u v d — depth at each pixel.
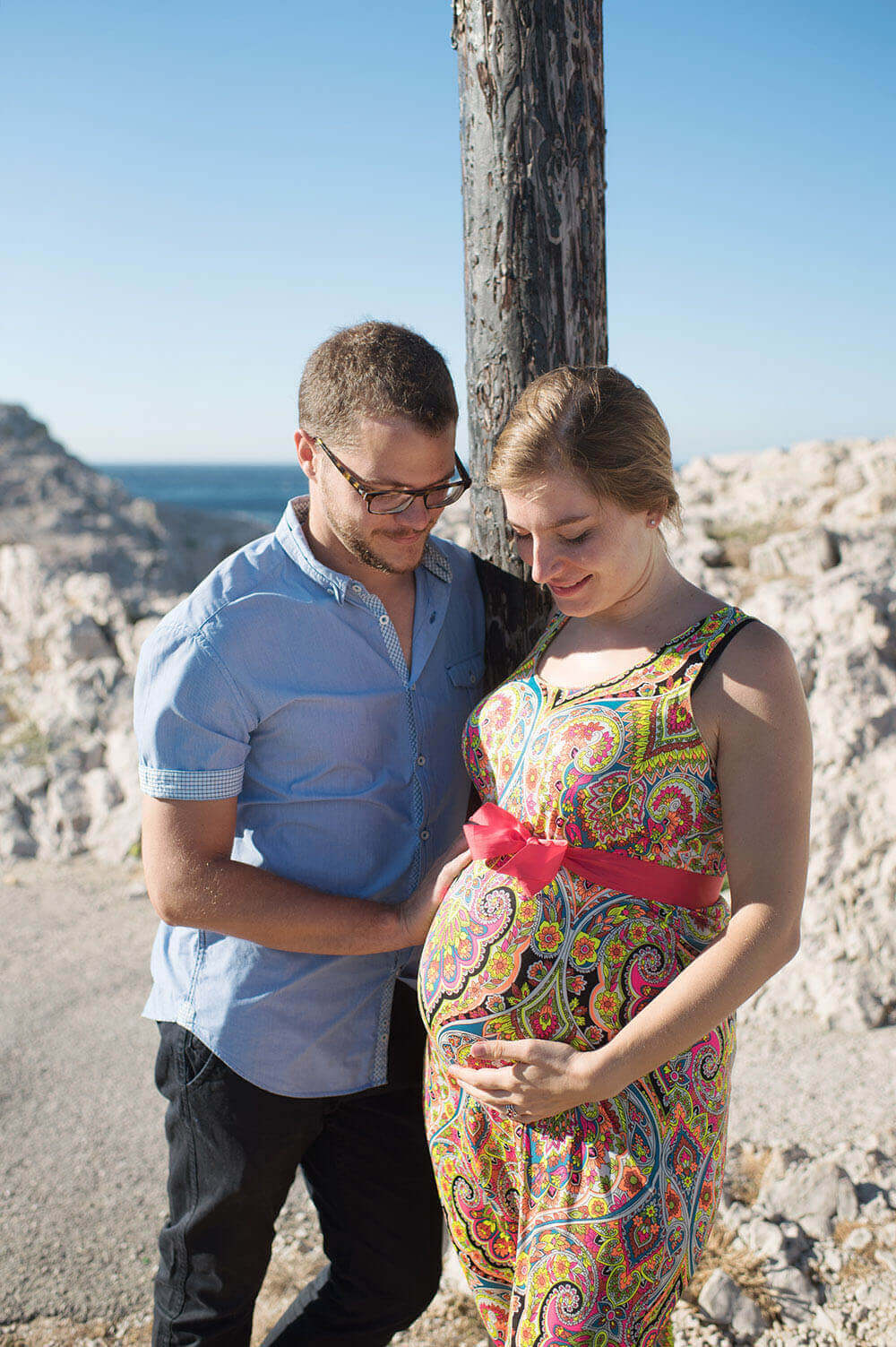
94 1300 2.97
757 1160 3.35
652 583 1.70
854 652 4.86
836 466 7.61
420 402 1.77
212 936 2.04
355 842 2.03
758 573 6.24
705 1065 1.64
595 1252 1.53
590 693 1.66
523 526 1.65
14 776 6.84
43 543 10.86
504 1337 1.78
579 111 2.21
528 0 2.13
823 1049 4.06
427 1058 1.88
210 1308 2.06
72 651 7.48
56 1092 4.13
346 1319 2.17
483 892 1.68
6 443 14.45
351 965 2.03
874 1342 2.55
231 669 1.89
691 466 9.12
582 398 1.58
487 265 2.27
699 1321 2.64
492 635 2.31
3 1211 3.40
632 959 1.60
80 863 6.42
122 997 4.90
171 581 10.52
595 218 2.29
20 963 5.23
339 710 1.98
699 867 1.64
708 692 1.56
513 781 1.74
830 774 4.63
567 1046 1.58
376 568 1.93
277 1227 3.24
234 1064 1.99
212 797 1.89
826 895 4.46
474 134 2.25
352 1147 2.12
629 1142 1.56
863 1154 3.16
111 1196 3.46
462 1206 1.76
